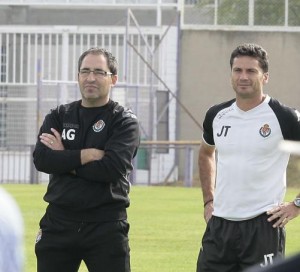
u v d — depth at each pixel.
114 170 20.53
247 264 20.47
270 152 20.44
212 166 22.31
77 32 90.75
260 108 20.61
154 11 97.00
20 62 90.88
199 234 44.41
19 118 89.75
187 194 69.50
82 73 21.16
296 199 20.44
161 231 45.44
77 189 20.59
